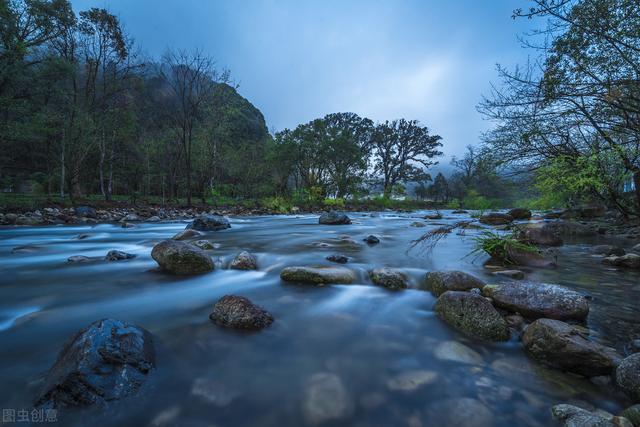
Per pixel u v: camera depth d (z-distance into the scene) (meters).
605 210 11.55
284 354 2.21
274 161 28.89
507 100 7.77
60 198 16.52
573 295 2.62
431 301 3.23
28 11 16.70
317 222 12.87
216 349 2.25
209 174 24.83
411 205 37.16
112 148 21.42
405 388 1.85
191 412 1.63
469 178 47.44
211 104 21.23
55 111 16.61
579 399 1.74
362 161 32.81
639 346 2.12
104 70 20.12
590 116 7.16
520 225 6.83
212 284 3.79
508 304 2.77
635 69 5.93
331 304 3.16
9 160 22.34
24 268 4.50
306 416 1.63
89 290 3.54
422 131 58.22
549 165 8.45
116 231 9.40
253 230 9.56
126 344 1.95
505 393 1.79
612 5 5.84
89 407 1.61
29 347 2.27
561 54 6.64
